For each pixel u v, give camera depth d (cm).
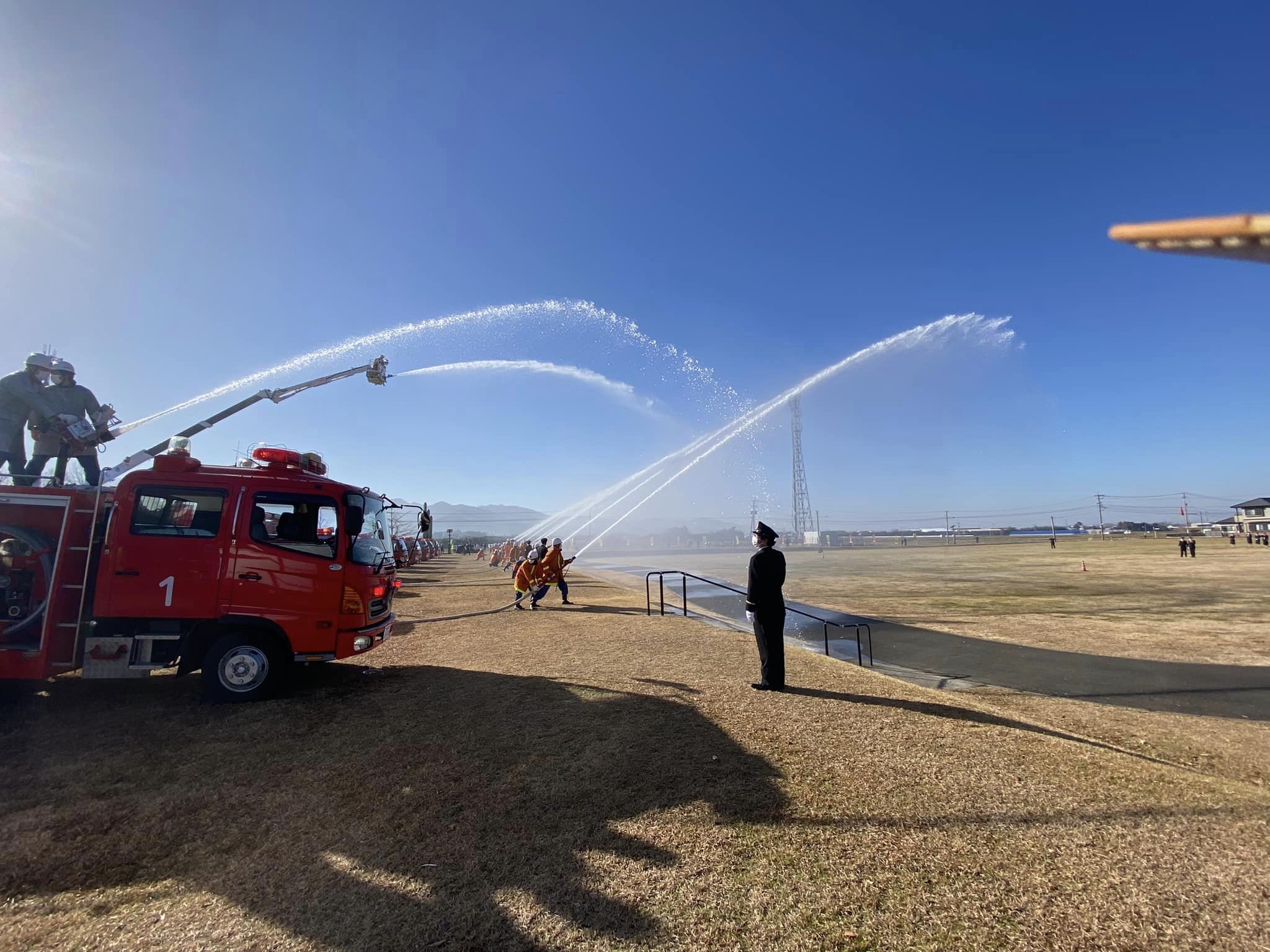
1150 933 303
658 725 625
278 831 417
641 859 375
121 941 308
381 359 1153
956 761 525
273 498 743
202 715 670
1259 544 5978
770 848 385
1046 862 366
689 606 1817
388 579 849
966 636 1349
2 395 780
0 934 314
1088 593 2172
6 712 684
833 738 586
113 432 848
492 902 334
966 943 297
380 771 516
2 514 680
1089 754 545
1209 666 1034
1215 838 394
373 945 303
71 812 447
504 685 790
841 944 297
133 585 697
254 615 717
